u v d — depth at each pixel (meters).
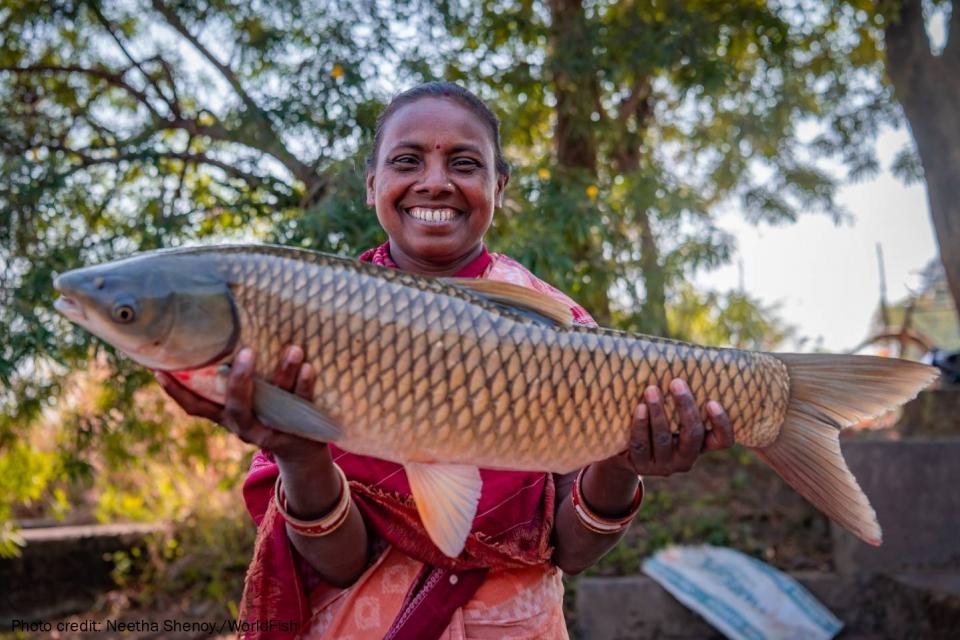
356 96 5.65
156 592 6.70
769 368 2.05
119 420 6.61
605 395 1.93
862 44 8.64
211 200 6.57
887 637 6.04
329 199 5.50
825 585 6.26
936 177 7.62
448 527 1.86
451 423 1.85
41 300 5.56
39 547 6.65
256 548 2.25
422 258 2.28
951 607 5.56
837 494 2.04
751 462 7.64
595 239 6.32
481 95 6.87
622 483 2.14
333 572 2.13
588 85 6.79
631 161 7.45
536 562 2.21
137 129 6.56
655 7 6.88
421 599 2.13
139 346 1.73
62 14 6.45
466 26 6.55
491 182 2.28
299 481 1.95
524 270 2.40
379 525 2.13
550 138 8.04
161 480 7.42
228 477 7.02
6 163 5.79
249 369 1.72
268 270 1.79
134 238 5.92
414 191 2.22
